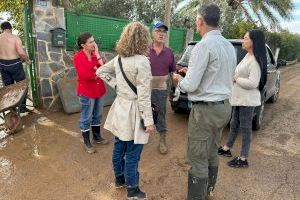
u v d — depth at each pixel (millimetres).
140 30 2654
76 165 3900
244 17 17984
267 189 3500
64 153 4234
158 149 4512
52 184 3434
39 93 6027
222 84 2658
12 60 5672
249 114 3801
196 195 2865
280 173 3906
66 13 6199
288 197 3348
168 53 4066
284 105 7906
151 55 3945
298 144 4996
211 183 3152
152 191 3369
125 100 2801
